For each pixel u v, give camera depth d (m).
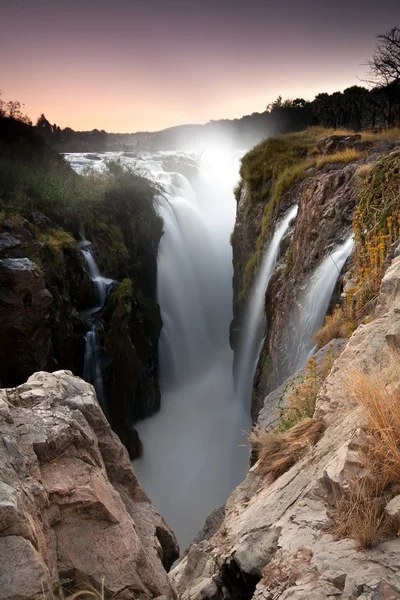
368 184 9.48
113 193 24.80
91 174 27.08
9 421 3.16
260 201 20.61
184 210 30.56
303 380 6.53
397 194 8.20
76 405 3.69
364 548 2.37
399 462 2.64
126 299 19.83
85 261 20.62
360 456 2.81
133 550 2.87
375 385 3.27
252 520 3.54
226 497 17.69
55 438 3.14
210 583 3.35
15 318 15.36
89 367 18.61
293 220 15.80
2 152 25.17
